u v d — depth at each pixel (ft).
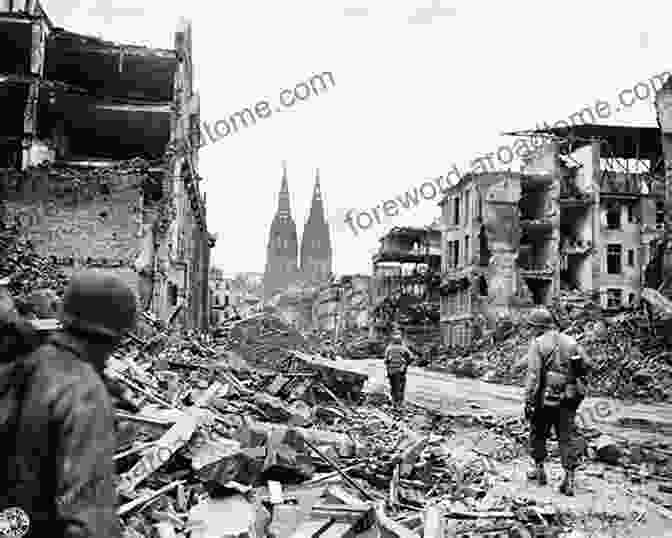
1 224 64.69
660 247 113.50
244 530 15.15
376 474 23.57
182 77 85.71
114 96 90.38
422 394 70.95
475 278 144.87
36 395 6.13
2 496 6.16
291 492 20.03
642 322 95.35
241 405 32.14
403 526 17.15
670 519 20.85
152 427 20.98
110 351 6.82
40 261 58.85
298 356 47.91
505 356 114.32
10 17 76.74
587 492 24.56
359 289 239.30
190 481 18.95
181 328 75.05
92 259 65.46
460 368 120.98
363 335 191.62
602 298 147.54
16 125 85.56
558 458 31.65
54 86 77.25
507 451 33.12
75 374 6.29
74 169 69.46
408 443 27.27
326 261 571.69
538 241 154.51
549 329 25.73
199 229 120.67
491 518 20.08
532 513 20.68
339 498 18.13
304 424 32.24
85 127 89.35
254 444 21.88
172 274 76.79
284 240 577.43
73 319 6.64
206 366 40.32
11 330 6.94
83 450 5.86
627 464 31.19
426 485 23.88
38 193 65.98
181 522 15.94
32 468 6.05
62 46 82.94
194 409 26.53
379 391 58.65
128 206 66.69
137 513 15.78
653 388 77.46
